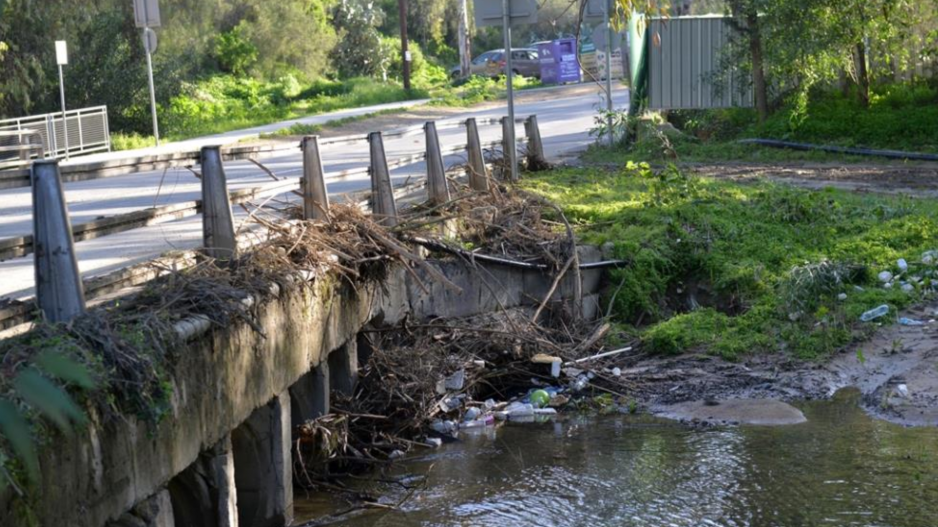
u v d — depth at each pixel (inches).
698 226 497.4
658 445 323.9
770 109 856.3
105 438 172.6
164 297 217.8
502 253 436.1
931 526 251.9
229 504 232.5
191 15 1674.5
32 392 86.4
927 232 481.1
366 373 352.8
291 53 2026.3
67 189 594.6
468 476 306.7
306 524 274.2
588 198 545.3
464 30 2187.5
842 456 302.5
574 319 442.6
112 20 1365.7
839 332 401.4
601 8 781.9
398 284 369.4
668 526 260.4
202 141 1128.8
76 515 163.5
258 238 291.3
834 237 492.1
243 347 236.7
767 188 559.5
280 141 1143.0
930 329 399.2
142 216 231.0
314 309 291.6
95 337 181.2
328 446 310.2
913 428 324.2
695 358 403.9
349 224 332.8
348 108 1648.6
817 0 772.6
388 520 275.0
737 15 827.4
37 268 191.8
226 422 227.3
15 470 144.5
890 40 812.6
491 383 394.3
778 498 273.9
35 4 1277.1
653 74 892.0
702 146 796.0
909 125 763.4
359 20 2283.5
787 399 361.4
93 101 1344.7
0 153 946.1
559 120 1144.2
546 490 290.7
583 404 373.4
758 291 446.3
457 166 487.5
